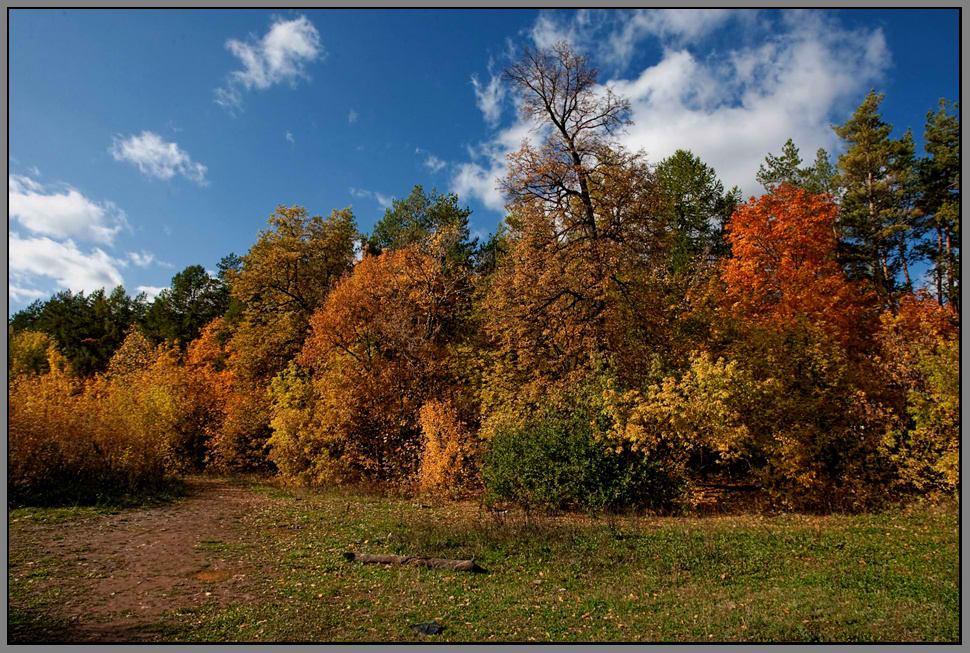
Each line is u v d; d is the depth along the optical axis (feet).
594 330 68.13
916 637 20.29
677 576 30.04
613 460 50.01
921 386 49.57
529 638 21.35
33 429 48.85
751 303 74.95
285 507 51.93
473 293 89.92
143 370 95.40
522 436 54.70
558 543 36.65
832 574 28.81
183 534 38.40
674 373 57.16
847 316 72.02
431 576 30.37
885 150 89.30
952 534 35.50
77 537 35.58
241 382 97.14
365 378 74.13
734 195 107.55
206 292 171.83
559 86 72.90
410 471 67.46
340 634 21.59
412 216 125.90
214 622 22.45
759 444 50.29
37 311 177.78
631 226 72.08
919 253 90.94
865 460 49.60
